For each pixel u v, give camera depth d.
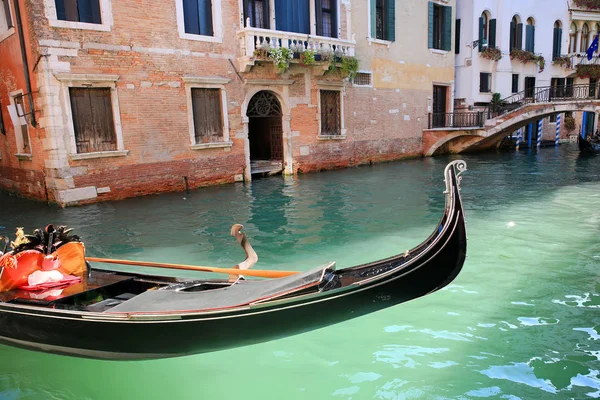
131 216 9.50
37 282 4.51
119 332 3.79
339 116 16.56
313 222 8.71
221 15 12.86
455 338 4.18
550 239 7.15
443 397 3.36
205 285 4.47
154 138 11.91
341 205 10.26
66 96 10.45
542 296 5.02
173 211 9.94
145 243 7.55
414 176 14.51
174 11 11.97
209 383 3.67
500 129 20.16
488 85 23.22
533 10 24.27
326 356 3.96
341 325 4.48
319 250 6.93
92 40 10.73
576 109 19.61
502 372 3.64
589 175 14.27
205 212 9.78
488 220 8.50
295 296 3.66
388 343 4.13
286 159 15.23
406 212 9.39
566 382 3.49
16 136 11.77
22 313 4.04
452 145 21.77
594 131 29.28
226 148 13.46
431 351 3.97
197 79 12.45
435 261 4.07
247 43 13.16
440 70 20.59
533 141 27.00
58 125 10.44
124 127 11.38
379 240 7.38
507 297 5.02
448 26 20.61
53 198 10.80
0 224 9.04
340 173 15.62
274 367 3.84
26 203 11.25
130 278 4.71
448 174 4.08
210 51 12.75
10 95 11.66
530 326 4.36
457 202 4.07
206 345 3.78
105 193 11.20
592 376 3.56
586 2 25.59
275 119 15.47
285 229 8.24
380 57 17.84
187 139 12.54
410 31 18.89
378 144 18.34
